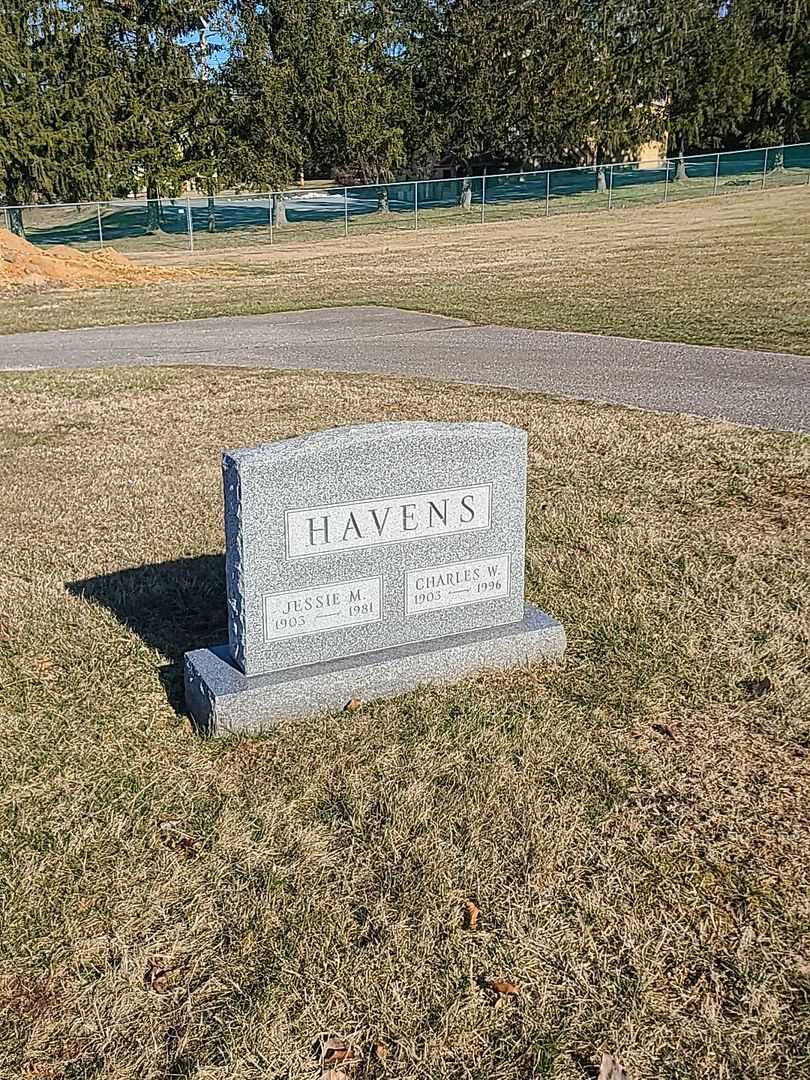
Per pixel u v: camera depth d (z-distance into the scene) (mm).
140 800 3125
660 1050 2209
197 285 23500
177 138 46969
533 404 8898
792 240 25625
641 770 3234
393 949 2477
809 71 49125
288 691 3518
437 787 3160
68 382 11078
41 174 42812
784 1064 2174
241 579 3445
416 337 13633
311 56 45375
